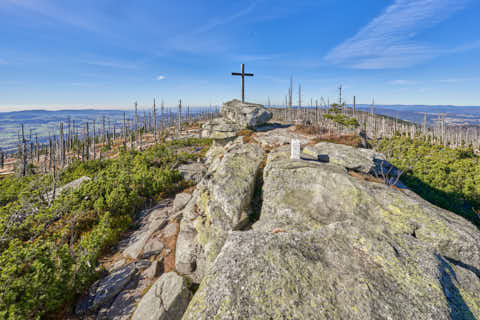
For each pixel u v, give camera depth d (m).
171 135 78.56
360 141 22.20
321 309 4.02
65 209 13.23
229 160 13.48
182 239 10.40
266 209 10.30
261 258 5.10
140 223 13.38
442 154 30.61
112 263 9.69
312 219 9.27
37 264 6.72
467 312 4.32
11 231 10.66
